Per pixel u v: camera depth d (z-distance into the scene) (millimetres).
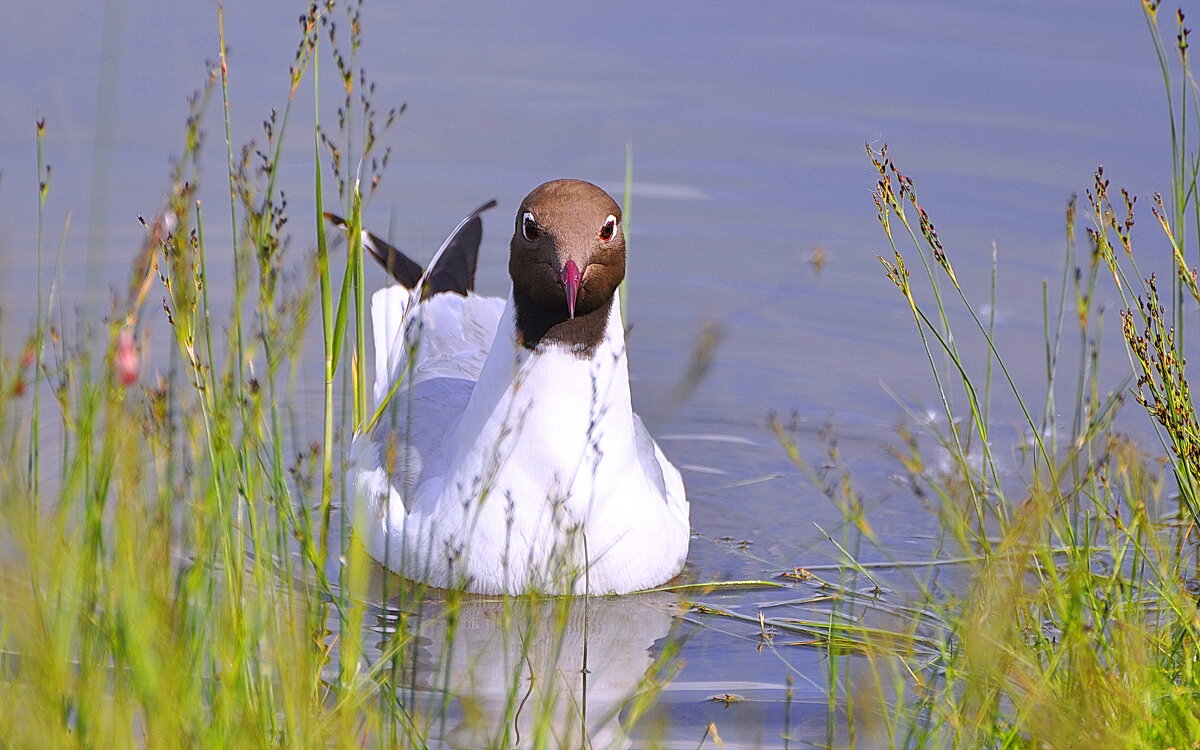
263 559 9461
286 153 18250
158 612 7859
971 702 9047
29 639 7602
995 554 9812
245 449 9312
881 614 11180
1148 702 8508
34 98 18688
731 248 17375
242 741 7715
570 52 21203
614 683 10250
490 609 11227
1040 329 15984
